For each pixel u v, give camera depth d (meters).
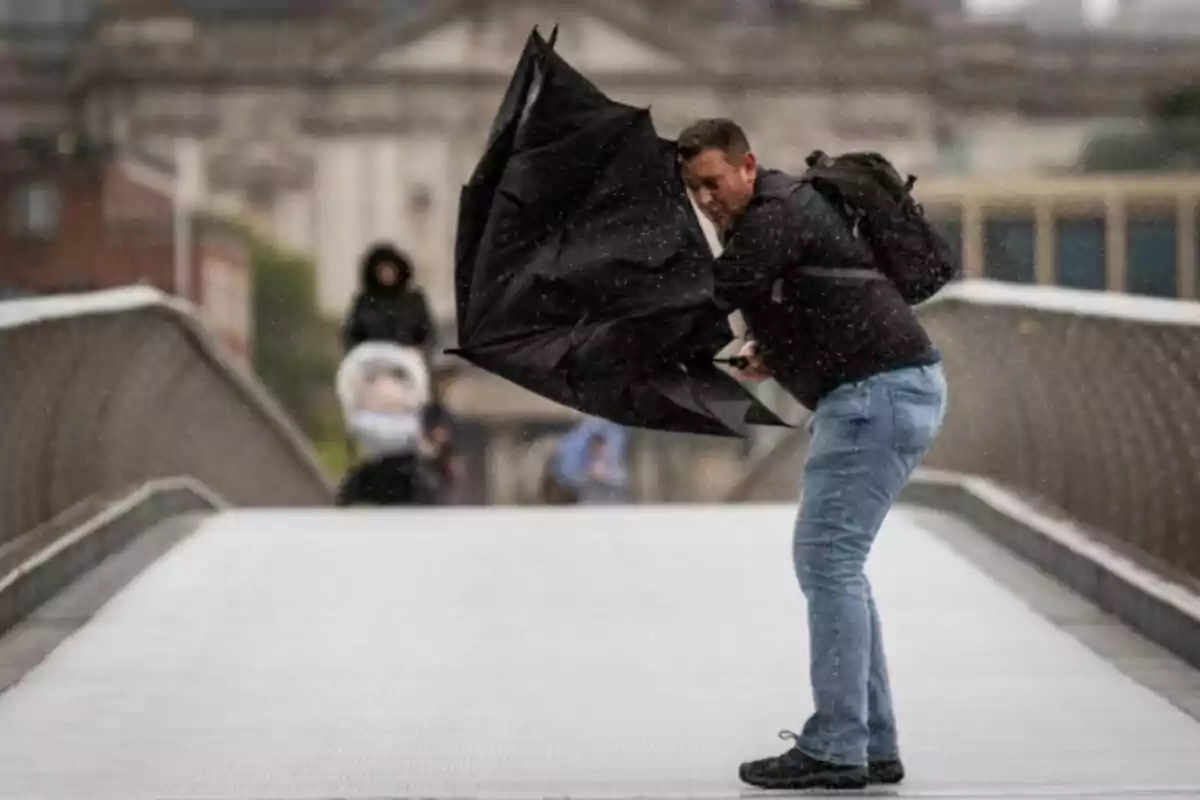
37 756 15.43
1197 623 18.52
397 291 34.09
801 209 12.92
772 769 13.77
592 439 53.34
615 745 15.72
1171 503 20.09
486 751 15.54
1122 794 13.73
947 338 29.05
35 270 173.75
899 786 14.05
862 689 13.54
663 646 19.58
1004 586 22.45
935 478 28.52
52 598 21.83
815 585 13.46
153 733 16.20
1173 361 19.84
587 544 25.58
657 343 13.29
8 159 173.50
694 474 168.38
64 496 23.45
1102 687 17.77
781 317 13.09
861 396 13.09
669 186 13.36
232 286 188.75
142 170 176.50
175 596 22.14
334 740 15.95
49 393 22.55
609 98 13.41
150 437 28.97
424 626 20.55
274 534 26.55
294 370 193.75
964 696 17.39
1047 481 24.53
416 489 34.31
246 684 18.02
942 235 13.27
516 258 13.45
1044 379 24.45
